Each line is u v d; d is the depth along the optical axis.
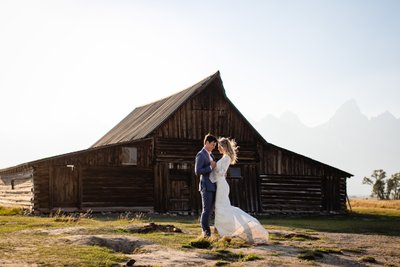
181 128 29.52
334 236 13.03
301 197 31.91
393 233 16.23
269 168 31.53
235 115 31.22
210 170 10.30
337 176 32.97
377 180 105.50
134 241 9.42
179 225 15.28
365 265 8.27
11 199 29.50
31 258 7.30
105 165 26.95
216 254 8.30
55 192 25.45
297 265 7.65
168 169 28.78
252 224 9.94
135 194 27.58
